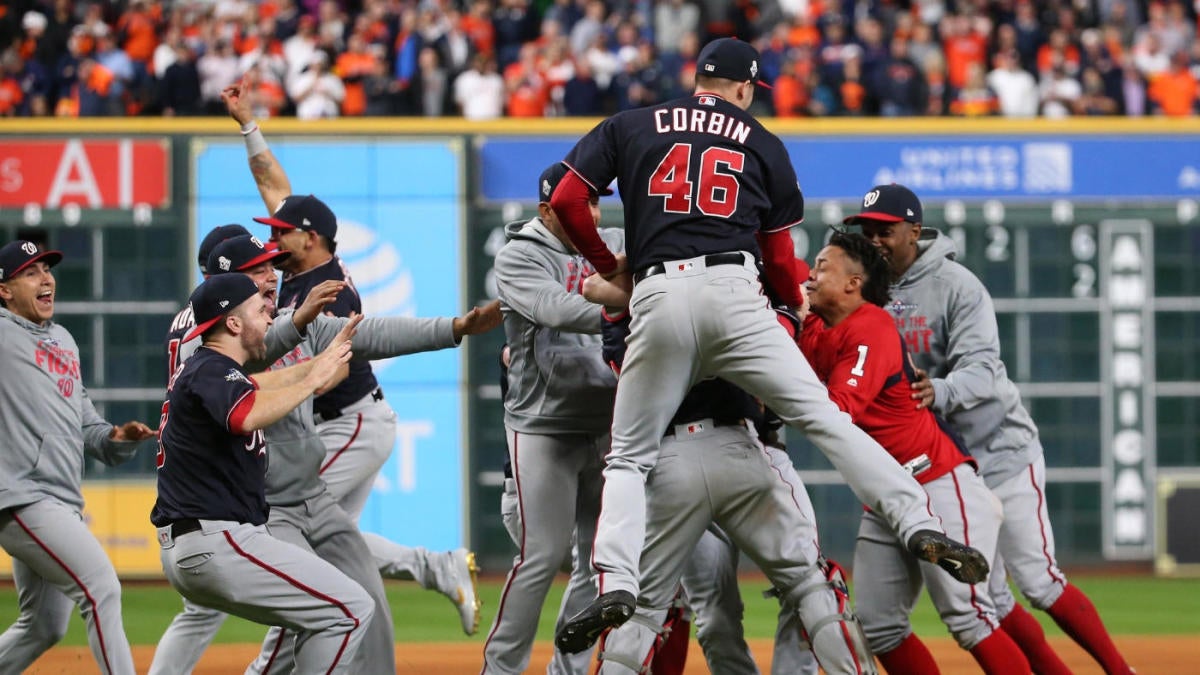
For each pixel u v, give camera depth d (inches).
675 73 2477.9
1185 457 2281.0
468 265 2226.9
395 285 2219.5
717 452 853.8
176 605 1891.0
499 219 2242.9
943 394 992.9
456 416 2236.7
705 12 2541.8
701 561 939.3
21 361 988.6
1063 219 2269.9
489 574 2235.5
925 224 2257.6
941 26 2529.5
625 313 887.1
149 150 2197.3
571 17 2539.4
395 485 2229.3
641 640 864.9
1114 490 2276.1
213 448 874.1
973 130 2265.0
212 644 1476.4
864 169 2255.2
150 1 2475.4
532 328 987.9
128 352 2188.7
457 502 2234.3
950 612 935.0
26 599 1035.3
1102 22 2625.5
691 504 855.7
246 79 1230.3
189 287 2193.7
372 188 2219.5
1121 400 2271.2
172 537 878.4
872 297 924.0
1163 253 2279.8
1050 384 2266.2
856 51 2422.5
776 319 837.8
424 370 2236.7
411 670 1309.1
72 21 2458.2
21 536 983.0
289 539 965.8
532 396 995.9
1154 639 1525.6
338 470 1171.9
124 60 2423.7
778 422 933.2
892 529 848.9
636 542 823.7
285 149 2210.9
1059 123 2268.7
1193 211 2279.8
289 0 2541.8
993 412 1061.8
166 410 892.6
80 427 1033.5
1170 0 2650.1
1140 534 2277.3
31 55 2402.8
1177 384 2276.1
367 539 1245.7
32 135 2185.0
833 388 896.3
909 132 2260.1
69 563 983.6
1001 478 1066.1
